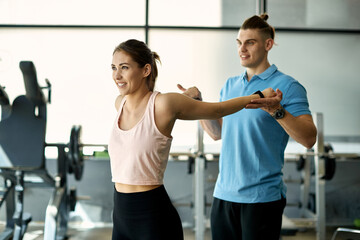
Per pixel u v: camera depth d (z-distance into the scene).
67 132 4.57
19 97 2.71
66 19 4.55
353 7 4.68
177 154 3.56
